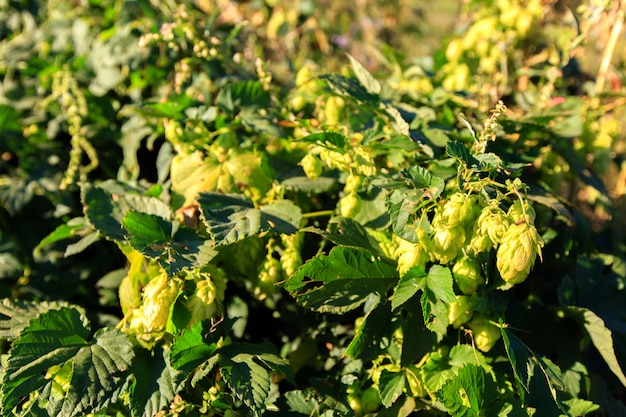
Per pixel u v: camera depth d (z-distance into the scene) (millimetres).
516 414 675
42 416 684
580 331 754
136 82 960
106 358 688
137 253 732
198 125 815
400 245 691
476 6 1053
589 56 1189
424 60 1074
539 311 756
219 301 713
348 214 736
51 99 980
